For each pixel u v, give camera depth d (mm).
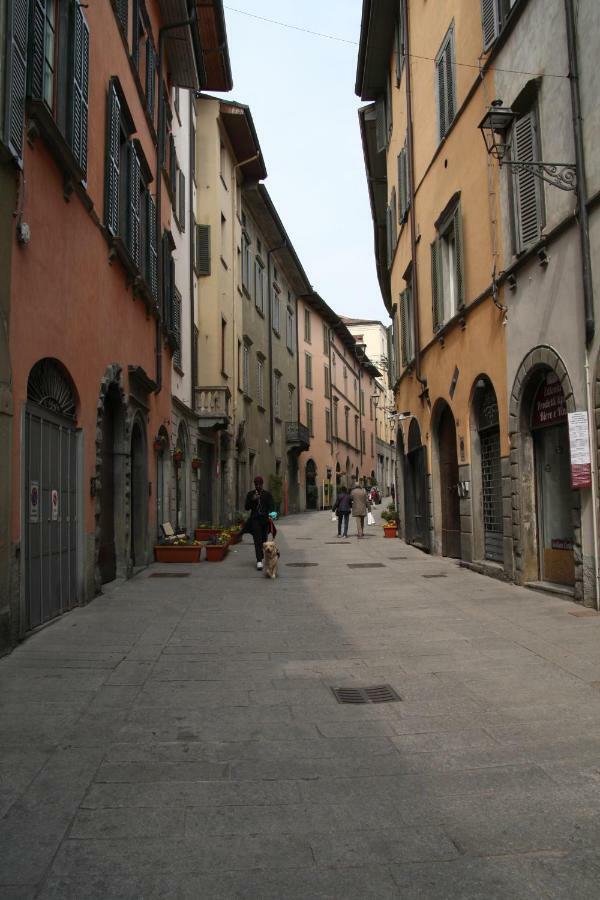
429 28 16422
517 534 11367
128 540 12969
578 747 4711
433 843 3482
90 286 10398
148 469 15180
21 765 4453
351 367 63844
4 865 3279
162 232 17141
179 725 5219
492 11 12008
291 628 8633
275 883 3143
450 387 15164
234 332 27641
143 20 15188
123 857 3357
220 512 26422
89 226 10359
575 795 4000
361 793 4070
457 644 7629
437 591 11297
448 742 4855
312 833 3594
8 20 6816
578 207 9125
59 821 3713
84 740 4895
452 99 14633
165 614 9477
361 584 12320
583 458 9133
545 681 6180
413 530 20391
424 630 8391
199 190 24859
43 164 8266
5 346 6957
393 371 24281
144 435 14797
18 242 7434
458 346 14547
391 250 23641
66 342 9180
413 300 18406
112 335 11828
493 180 12188
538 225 10438
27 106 7582
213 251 24766
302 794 4059
